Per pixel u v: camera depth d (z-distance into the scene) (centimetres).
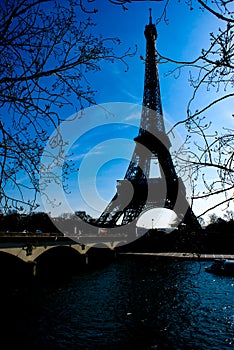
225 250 7756
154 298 3500
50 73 445
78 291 3938
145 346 2070
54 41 441
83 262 6419
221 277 4938
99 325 2495
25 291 3869
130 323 2555
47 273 5931
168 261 7100
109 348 2027
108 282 4684
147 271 5825
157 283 4500
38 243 4575
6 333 2267
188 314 2828
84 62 460
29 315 2761
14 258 4041
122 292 3859
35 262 4147
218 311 2923
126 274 5544
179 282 4547
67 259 6750
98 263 7469
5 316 2708
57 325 2481
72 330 2366
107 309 2997
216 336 2258
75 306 3119
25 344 2073
